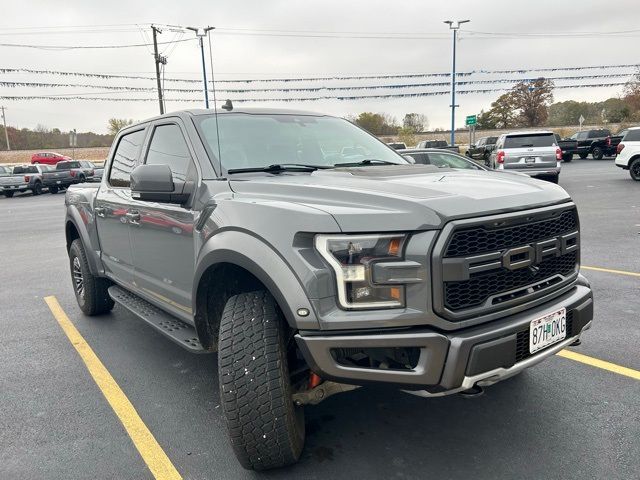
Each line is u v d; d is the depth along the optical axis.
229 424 2.48
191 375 4.01
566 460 2.70
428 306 2.24
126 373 4.08
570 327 2.75
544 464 2.68
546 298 2.63
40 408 3.54
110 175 4.81
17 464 2.89
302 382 2.70
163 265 3.57
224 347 2.50
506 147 16.58
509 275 2.47
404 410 3.30
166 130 3.85
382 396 3.50
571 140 32.75
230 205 2.77
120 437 3.13
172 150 3.68
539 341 2.53
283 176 3.17
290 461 2.61
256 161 3.40
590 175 21.61
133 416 3.38
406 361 2.36
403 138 51.38
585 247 8.09
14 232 13.37
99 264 4.97
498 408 3.27
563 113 75.75
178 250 3.31
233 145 3.45
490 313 2.40
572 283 2.88
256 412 2.44
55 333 5.11
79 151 64.06
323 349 2.29
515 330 2.39
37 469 2.83
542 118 71.31
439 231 2.25
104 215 4.62
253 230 2.52
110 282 5.39
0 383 3.98
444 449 2.85
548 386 3.54
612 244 8.23
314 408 3.36
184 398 3.62
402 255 2.26
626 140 18.39
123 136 4.78
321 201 2.54
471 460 2.74
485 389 3.54
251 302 2.58
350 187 2.63
